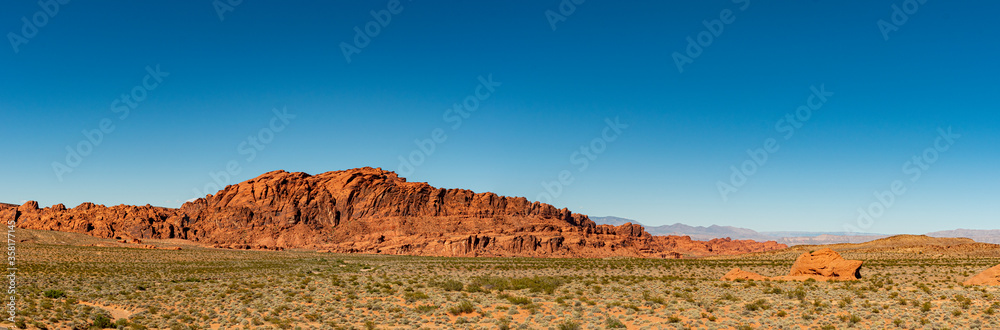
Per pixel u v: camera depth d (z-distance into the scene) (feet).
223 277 260.42
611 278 266.77
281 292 193.88
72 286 204.74
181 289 201.05
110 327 132.36
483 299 170.50
